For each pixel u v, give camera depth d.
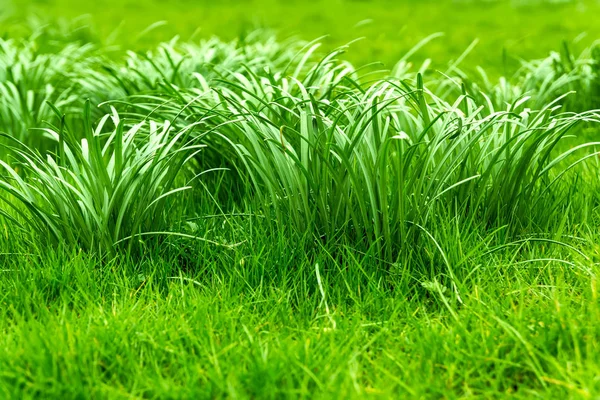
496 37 9.54
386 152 2.82
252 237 3.18
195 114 3.69
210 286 2.96
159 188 3.65
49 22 9.43
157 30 10.45
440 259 2.99
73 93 5.23
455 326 2.54
